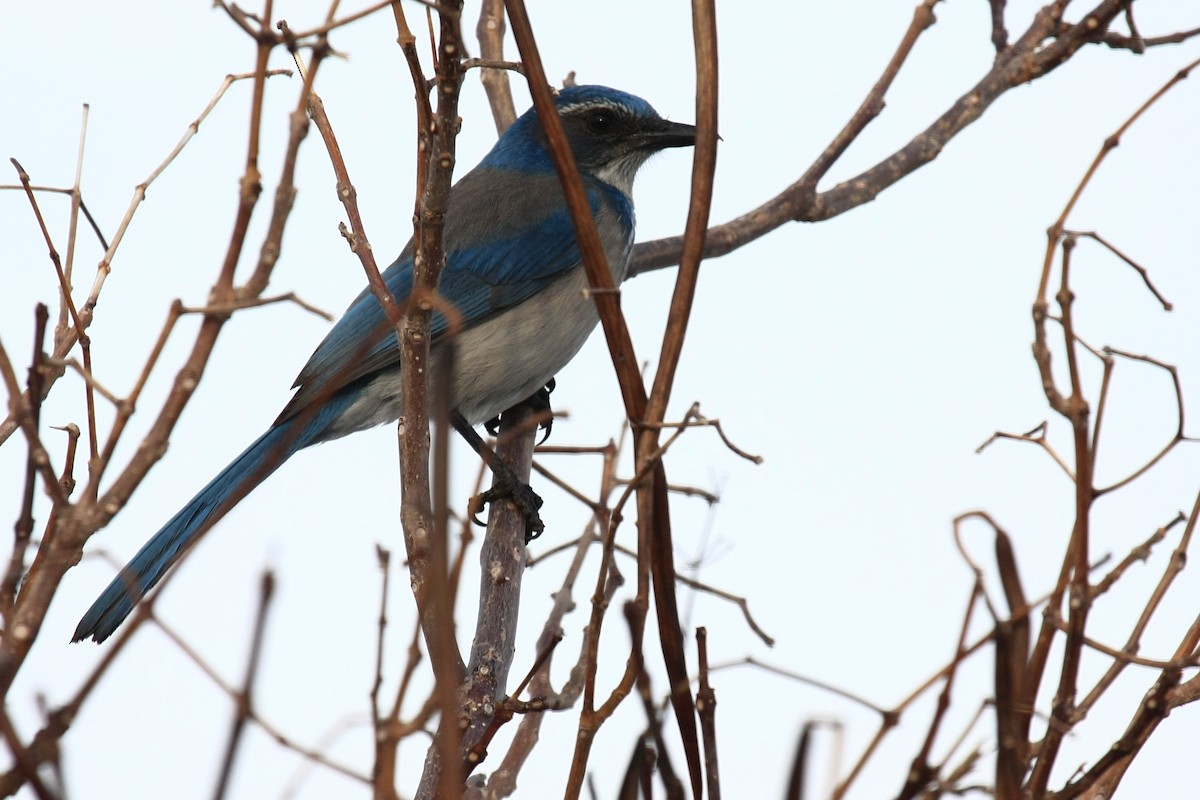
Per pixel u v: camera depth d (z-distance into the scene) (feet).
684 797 19.12
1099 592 22.12
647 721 19.27
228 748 15.30
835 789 18.26
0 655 17.12
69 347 26.37
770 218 46.42
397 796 17.10
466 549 17.28
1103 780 21.76
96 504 17.89
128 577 18.35
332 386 19.53
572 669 27.12
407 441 25.80
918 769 18.78
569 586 28.45
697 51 24.21
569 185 23.90
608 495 29.45
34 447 18.35
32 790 15.26
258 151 18.26
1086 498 20.86
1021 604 19.61
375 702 18.20
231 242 18.17
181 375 18.08
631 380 23.62
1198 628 22.67
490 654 34.45
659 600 22.98
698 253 23.61
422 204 26.05
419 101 27.53
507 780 27.12
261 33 18.40
